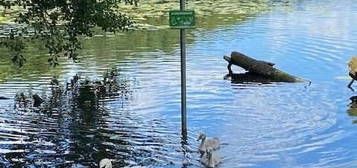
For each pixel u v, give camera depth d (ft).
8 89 75.87
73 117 61.93
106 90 74.38
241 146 51.42
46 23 54.44
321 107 65.51
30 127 57.88
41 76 83.46
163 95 71.00
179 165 46.68
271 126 57.77
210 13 165.58
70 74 84.43
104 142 52.90
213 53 100.78
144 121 60.08
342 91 73.77
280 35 121.80
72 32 55.42
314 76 83.46
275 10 174.81
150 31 127.85
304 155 49.14
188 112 63.36
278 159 48.14
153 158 48.44
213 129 57.00
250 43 111.86
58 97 71.26
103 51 102.68
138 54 99.04
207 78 80.79
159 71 84.89
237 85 76.95
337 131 55.93
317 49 104.68
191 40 115.85
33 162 47.52
